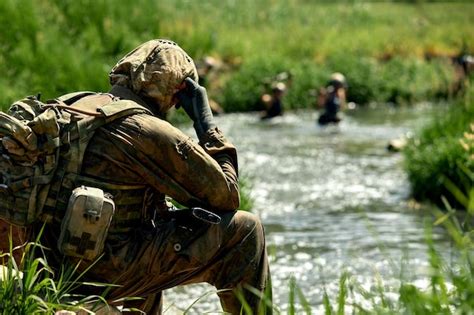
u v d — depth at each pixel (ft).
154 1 171.94
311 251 61.57
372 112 175.63
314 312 44.91
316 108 182.09
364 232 68.03
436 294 27.14
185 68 32.94
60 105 30.81
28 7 125.29
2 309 28.25
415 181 82.94
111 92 32.60
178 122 114.73
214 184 31.48
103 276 31.17
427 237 29.40
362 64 201.05
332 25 259.39
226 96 171.63
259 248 32.68
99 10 145.79
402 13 312.91
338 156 112.68
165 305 44.27
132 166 30.76
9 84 102.99
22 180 29.94
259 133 138.31
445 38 247.50
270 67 181.98
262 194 86.33
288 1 289.33
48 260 30.96
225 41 190.80
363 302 42.14
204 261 31.63
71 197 29.68
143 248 31.30
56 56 116.78
